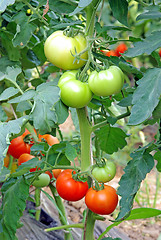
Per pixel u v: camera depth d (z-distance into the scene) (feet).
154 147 2.81
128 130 8.64
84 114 2.90
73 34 2.60
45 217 5.02
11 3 2.49
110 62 2.70
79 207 6.99
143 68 2.68
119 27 2.76
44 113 2.55
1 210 3.01
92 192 2.85
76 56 2.52
